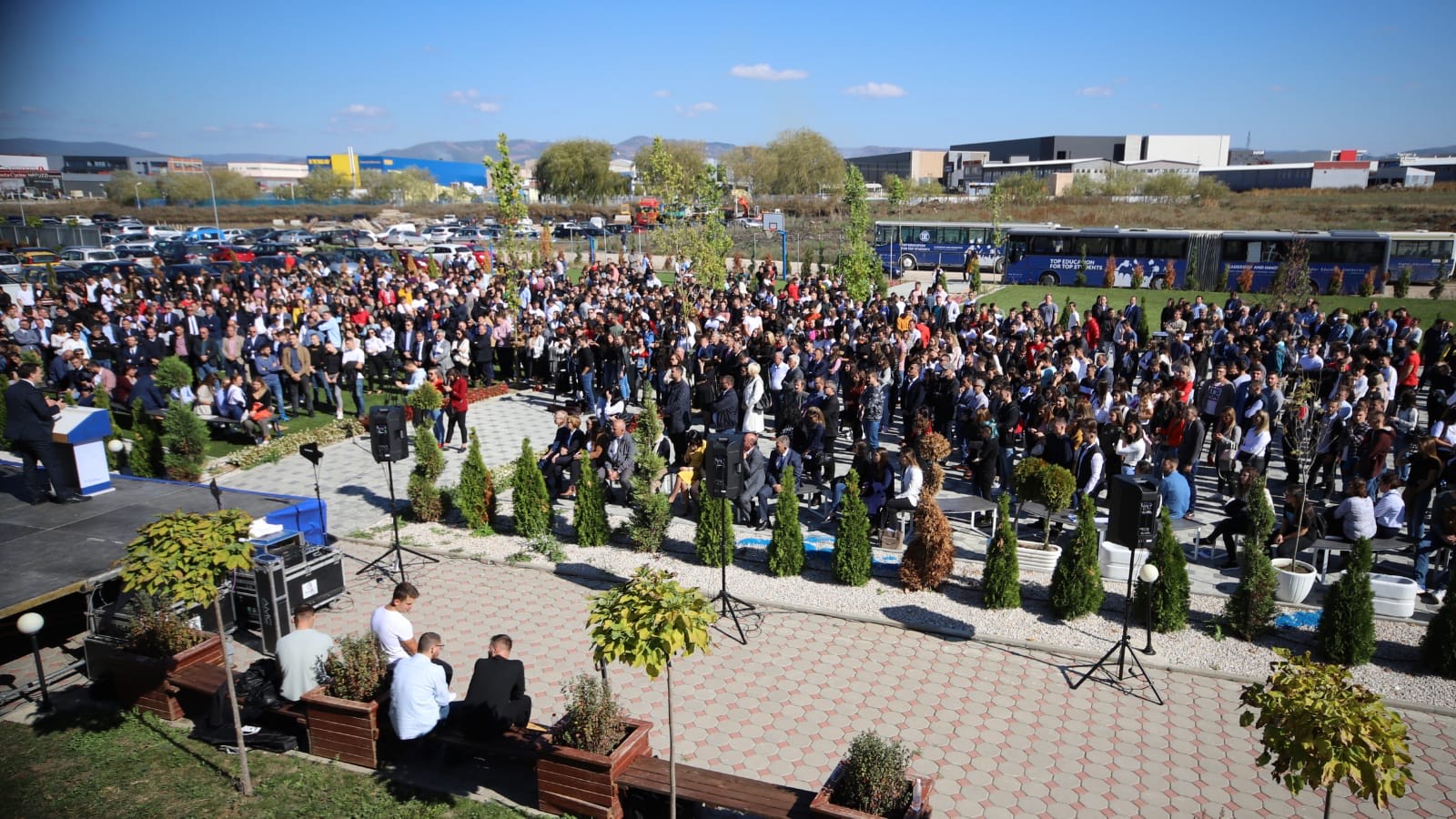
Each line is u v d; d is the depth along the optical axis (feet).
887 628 34.99
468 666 31.73
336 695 26.22
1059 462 43.73
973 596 37.27
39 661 28.96
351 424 63.98
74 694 30.45
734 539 41.16
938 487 42.42
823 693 30.22
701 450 47.09
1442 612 30.68
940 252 165.89
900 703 29.58
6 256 144.87
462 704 26.07
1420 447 40.55
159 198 353.51
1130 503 30.25
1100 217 234.79
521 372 81.35
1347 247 128.06
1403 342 70.79
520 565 40.83
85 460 41.47
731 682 30.86
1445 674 30.60
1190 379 56.29
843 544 37.73
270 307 91.56
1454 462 43.19
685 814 22.89
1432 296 122.72
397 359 79.71
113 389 64.54
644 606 20.62
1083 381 58.08
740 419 56.95
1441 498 36.32
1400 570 39.04
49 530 37.58
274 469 55.62
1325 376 60.59
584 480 42.45
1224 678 31.14
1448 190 274.98
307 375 66.95
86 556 34.71
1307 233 134.21
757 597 37.24
